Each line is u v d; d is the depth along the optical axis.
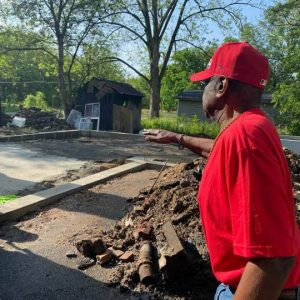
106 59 29.70
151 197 6.50
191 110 34.03
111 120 24.48
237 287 1.49
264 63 1.71
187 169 7.50
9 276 4.54
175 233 4.68
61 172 10.84
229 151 1.50
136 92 25.47
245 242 1.40
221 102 1.74
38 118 23.84
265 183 1.41
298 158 7.70
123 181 8.92
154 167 10.75
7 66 30.61
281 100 25.00
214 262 1.65
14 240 5.58
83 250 4.96
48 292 4.23
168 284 4.20
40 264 4.82
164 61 31.00
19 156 13.27
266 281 1.36
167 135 3.05
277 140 1.53
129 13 28.42
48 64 30.50
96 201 7.39
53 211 6.85
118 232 5.64
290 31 25.03
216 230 1.59
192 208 5.30
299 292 1.65
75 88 28.92
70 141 17.91
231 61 1.69
